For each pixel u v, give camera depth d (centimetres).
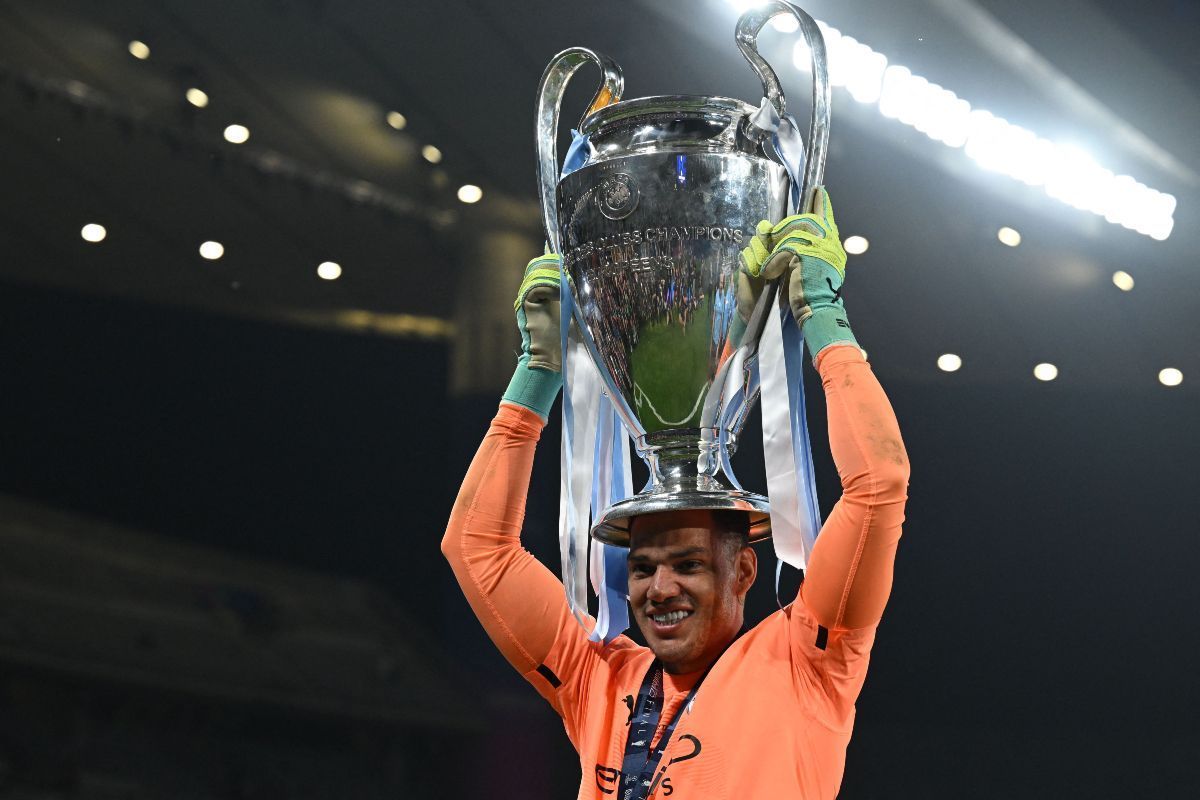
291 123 1451
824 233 346
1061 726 1736
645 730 353
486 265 1592
